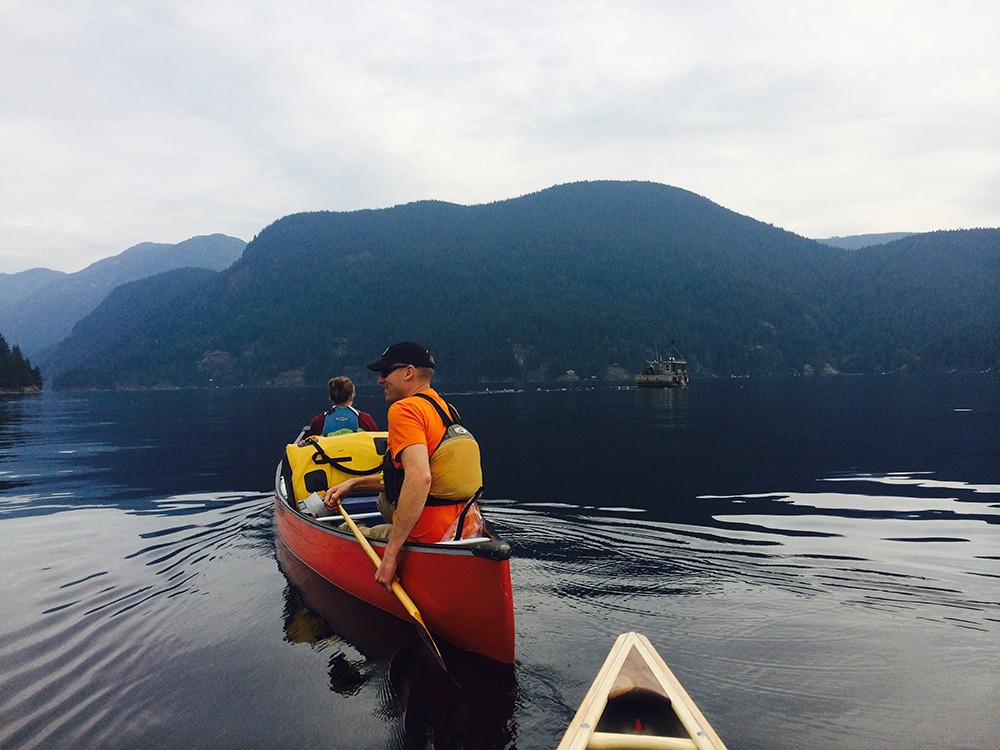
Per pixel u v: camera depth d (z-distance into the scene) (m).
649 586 4.77
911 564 5.26
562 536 6.30
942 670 3.37
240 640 3.92
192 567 5.48
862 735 2.77
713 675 3.35
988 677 3.29
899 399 35.50
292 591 4.81
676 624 4.04
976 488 8.70
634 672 2.96
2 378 115.38
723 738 2.76
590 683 3.30
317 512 5.71
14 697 3.23
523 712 3.04
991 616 4.11
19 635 4.04
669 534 6.36
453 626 3.64
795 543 5.97
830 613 4.20
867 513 7.23
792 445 14.27
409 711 3.06
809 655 3.57
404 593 3.67
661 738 2.42
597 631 3.94
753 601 4.43
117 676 3.46
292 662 3.61
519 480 9.77
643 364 187.38
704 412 27.12
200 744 2.79
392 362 3.95
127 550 6.12
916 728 2.82
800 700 3.08
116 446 17.25
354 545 4.40
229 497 8.86
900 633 3.86
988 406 27.39
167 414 36.88
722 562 5.37
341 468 5.79
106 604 4.59
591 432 18.38
